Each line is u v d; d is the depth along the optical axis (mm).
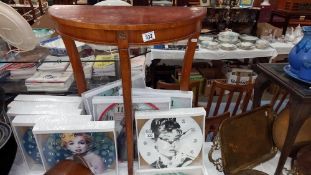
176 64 2705
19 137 850
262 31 2619
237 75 2564
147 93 904
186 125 868
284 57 2363
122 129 912
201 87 2477
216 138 920
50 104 909
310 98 700
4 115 941
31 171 910
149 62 1978
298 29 2416
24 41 909
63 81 1047
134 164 936
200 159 920
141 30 620
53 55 1138
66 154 853
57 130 766
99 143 853
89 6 794
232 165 893
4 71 1090
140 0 2641
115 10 753
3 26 868
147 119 838
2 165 771
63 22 649
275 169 947
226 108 1427
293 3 2693
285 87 781
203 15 724
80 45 1088
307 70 741
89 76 1095
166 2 2707
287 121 894
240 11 2793
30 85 1048
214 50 2164
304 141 917
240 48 2225
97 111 886
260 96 1012
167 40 664
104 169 888
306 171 833
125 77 699
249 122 920
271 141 987
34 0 2793
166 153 895
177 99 915
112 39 639
